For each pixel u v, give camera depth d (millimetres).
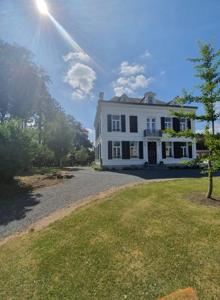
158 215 5879
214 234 4656
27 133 11633
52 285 3350
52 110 33281
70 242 4629
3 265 3979
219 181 11227
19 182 11664
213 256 3873
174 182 11086
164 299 2943
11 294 3205
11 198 8852
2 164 10500
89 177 14031
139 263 3770
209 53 7203
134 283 3295
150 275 3449
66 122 28672
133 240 4562
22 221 6242
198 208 6312
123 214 6082
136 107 24094
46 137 26984
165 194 8141
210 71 7133
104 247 4348
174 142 25094
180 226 5121
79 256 4078
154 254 4016
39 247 4523
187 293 3027
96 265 3779
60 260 3990
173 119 25094
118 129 23547
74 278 3477
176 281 3283
